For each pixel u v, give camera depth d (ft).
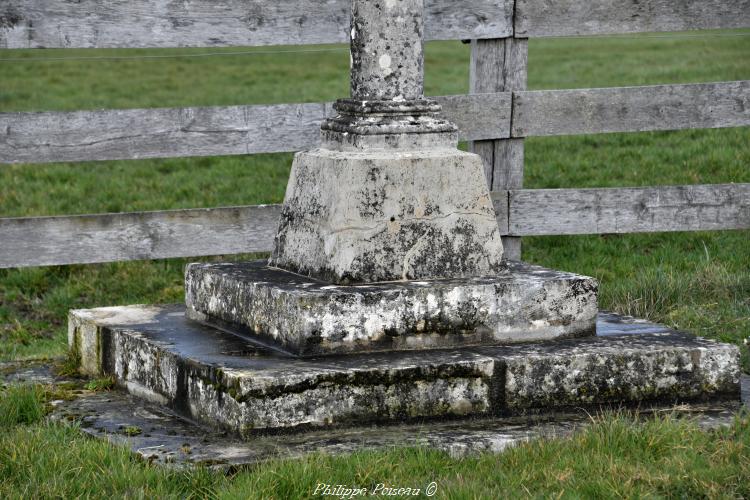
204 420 43.68
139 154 67.82
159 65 177.17
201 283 51.34
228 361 43.86
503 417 44.50
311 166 48.83
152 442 41.88
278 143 69.41
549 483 37.55
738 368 46.98
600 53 171.42
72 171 108.17
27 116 65.92
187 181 103.09
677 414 45.52
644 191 72.49
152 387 47.14
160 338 48.11
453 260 48.01
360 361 43.73
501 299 46.93
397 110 47.88
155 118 67.67
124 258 68.08
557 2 71.05
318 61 179.32
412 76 48.44
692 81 134.31
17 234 66.33
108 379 50.11
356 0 48.11
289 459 38.60
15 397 46.60
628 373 45.80
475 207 48.37
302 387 41.78
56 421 44.86
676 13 72.38
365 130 47.11
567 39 196.34
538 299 47.57
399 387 43.01
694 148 104.06
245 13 68.13
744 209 73.15
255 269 50.80
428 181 47.39
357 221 46.50
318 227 47.85
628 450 40.45
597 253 80.18
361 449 40.27
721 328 60.34
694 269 74.13
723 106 72.84
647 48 173.88
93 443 40.83
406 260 47.16
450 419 43.75
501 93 70.85
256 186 100.12
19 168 107.86
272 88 150.00
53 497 37.06
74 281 76.59
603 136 113.09
